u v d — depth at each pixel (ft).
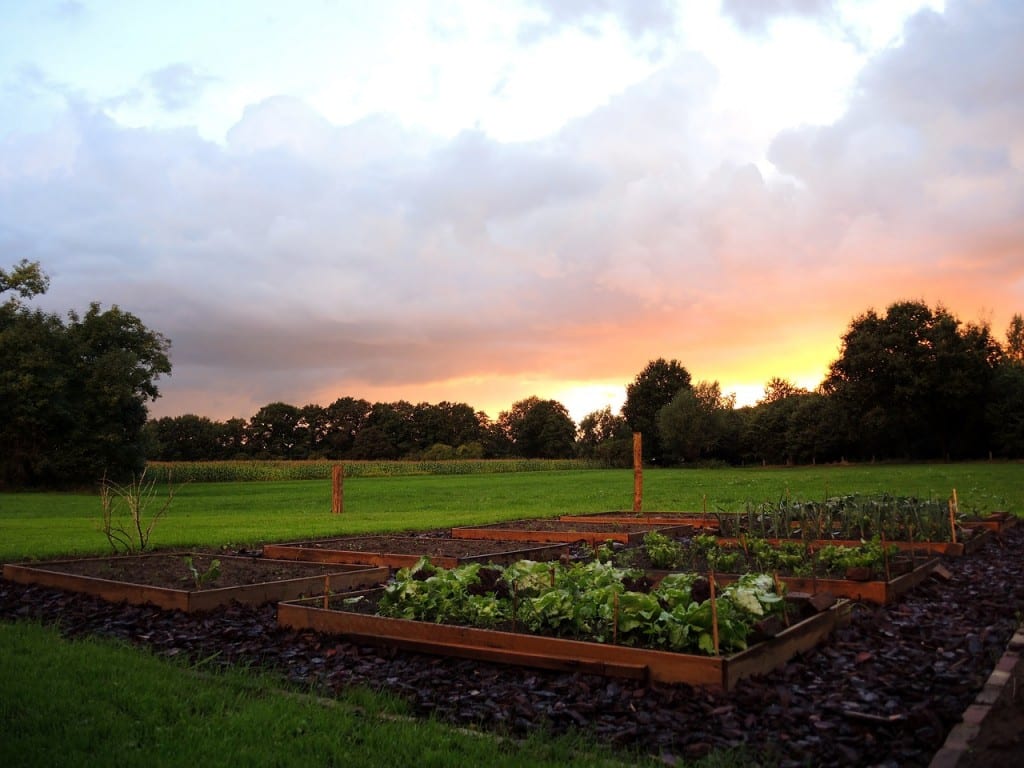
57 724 15.07
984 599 27.30
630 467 296.30
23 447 156.97
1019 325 289.12
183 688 17.35
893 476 132.87
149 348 172.24
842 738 14.43
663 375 337.93
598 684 17.60
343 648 21.02
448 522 61.00
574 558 39.45
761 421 265.95
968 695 16.61
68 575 30.22
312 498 115.03
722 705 16.14
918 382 204.44
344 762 13.25
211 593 26.45
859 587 26.61
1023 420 195.62
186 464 234.58
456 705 16.46
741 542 38.04
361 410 467.11
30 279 165.07
